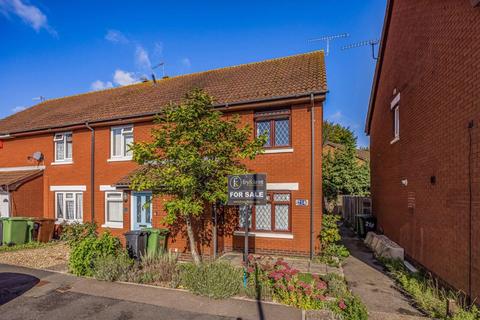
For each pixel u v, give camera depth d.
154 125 11.48
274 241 9.52
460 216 5.80
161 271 6.84
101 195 12.56
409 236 8.95
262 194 6.00
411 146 8.88
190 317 4.92
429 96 7.47
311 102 9.30
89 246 7.39
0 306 5.41
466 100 5.64
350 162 21.97
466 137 5.62
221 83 12.70
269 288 5.83
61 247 10.95
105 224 12.10
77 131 13.41
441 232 6.64
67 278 6.93
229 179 6.29
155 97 13.48
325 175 21.58
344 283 6.75
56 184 13.81
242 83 11.90
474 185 5.32
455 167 6.04
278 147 9.75
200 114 7.63
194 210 7.17
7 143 15.46
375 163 15.21
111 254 7.37
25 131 14.38
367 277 7.61
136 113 11.80
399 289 6.66
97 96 17.11
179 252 9.52
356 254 10.41
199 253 9.23
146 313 5.09
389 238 11.60
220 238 9.84
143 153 7.42
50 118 15.15
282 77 11.32
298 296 5.46
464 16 5.74
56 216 13.74
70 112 15.18
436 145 6.98
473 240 5.31
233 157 7.88
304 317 4.87
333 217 9.61
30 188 13.66
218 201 9.16
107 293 5.99
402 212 9.74
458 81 5.96
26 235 11.55
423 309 5.48
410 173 8.95
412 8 8.90
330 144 30.05
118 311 5.18
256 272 6.19
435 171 7.02
